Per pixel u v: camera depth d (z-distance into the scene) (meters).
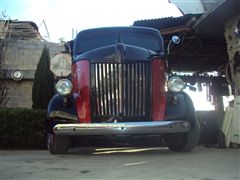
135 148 5.07
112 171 3.08
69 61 4.92
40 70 6.78
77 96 4.03
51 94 6.71
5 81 7.99
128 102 3.96
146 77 4.00
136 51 4.03
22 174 2.99
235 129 5.10
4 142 5.45
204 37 6.55
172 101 4.06
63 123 3.99
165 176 2.84
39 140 5.40
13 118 5.41
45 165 3.43
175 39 4.95
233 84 5.86
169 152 4.44
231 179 2.72
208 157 3.89
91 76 4.01
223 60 8.23
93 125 3.79
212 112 6.11
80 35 4.89
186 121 3.94
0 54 8.04
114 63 3.98
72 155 4.25
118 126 3.76
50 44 8.46
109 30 4.87
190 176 2.83
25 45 8.38
